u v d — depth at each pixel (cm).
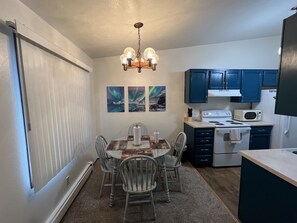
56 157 190
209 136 327
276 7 228
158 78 376
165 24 235
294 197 118
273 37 378
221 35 324
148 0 168
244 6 215
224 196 238
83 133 282
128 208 213
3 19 122
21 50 137
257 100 363
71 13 170
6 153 124
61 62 205
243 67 381
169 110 385
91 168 313
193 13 214
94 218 197
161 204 220
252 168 160
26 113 143
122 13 187
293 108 135
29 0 140
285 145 296
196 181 278
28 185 147
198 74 345
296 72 132
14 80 132
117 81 372
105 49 311
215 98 389
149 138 280
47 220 175
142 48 336
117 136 383
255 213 158
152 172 184
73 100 240
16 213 133
